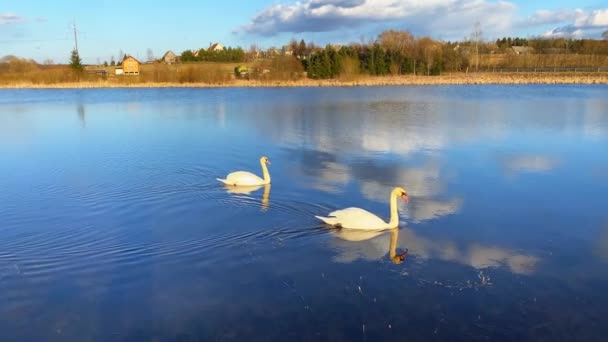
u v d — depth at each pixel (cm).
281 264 1090
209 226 1311
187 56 12638
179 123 3338
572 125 3103
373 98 5128
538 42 12838
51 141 2666
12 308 915
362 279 1022
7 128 3188
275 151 2328
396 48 9106
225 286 993
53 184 1739
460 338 821
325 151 2316
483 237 1245
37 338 828
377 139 2633
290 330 844
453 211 1440
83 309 912
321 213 1416
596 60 9850
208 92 6284
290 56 8450
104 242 1212
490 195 1596
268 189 1658
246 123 3300
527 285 999
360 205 1488
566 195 1593
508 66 9862
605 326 854
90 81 8056
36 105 4728
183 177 1827
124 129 3094
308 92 6072
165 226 1312
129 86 7638
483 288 985
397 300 941
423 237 1245
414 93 5769
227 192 1622
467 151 2300
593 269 1071
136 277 1030
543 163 2039
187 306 920
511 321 870
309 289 981
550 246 1193
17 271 1055
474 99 4928
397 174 1866
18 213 1423
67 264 1091
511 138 2647
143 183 1739
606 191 1630
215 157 2202
